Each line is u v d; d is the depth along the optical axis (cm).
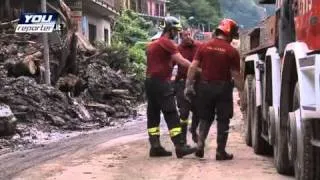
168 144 1361
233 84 1142
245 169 1026
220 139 1134
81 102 2011
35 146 1352
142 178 940
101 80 2361
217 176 956
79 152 1227
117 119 2034
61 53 2019
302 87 782
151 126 1184
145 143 1367
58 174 974
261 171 1005
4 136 1443
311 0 779
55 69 2022
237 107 2556
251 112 1322
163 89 1159
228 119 1138
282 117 934
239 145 1377
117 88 2473
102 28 4512
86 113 1884
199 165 1070
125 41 4825
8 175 980
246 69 1391
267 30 1120
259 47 1209
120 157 1157
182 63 1153
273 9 1166
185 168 1036
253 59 1266
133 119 2070
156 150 1175
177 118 1168
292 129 859
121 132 1634
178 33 1209
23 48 2103
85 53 2531
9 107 1599
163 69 1163
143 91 2770
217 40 1136
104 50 2912
